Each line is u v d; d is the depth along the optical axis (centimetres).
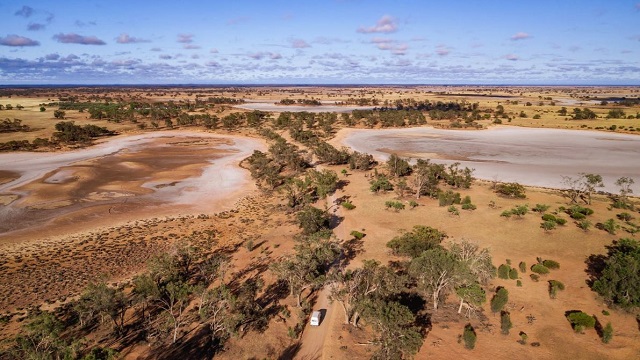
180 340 3353
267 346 3294
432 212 6431
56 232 6044
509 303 3847
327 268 4572
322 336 3431
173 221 6462
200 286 3638
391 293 3634
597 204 6762
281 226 6069
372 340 3256
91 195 7925
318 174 8219
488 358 3108
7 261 4978
